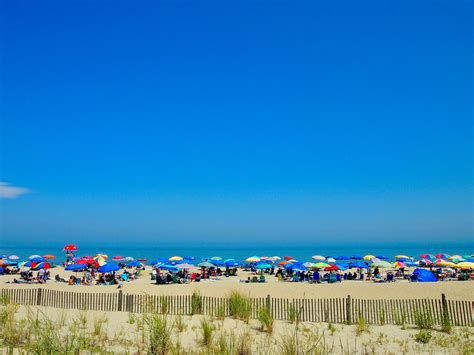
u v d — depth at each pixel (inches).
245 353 401.4
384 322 629.6
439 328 571.2
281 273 1643.7
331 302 753.6
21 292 824.9
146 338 454.6
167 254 5595.5
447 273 1510.8
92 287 1188.5
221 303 653.3
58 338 359.3
